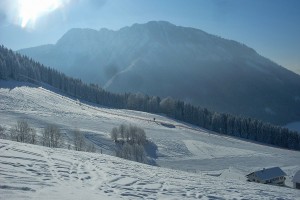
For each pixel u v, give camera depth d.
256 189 25.05
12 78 172.38
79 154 31.12
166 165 78.75
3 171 18.62
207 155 92.81
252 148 114.56
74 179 19.97
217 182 26.91
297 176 63.00
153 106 183.25
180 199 18.19
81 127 100.12
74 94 190.38
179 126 136.75
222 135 140.88
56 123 99.12
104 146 84.94
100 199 15.77
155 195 18.56
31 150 27.59
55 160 24.92
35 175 19.03
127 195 17.80
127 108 189.50
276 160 96.00
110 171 24.30
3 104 112.88
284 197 22.23
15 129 71.00
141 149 74.31
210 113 175.88
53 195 14.98
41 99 138.38
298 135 149.00
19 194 14.18
